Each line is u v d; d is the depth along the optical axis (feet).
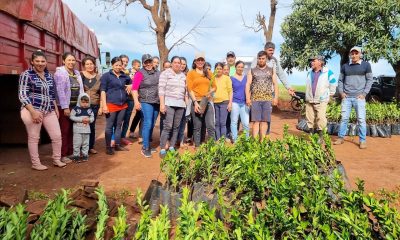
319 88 24.81
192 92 22.45
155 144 26.78
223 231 8.25
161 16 53.72
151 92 22.40
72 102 20.68
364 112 25.59
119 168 19.70
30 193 15.19
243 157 13.01
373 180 17.48
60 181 17.28
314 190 11.19
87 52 38.93
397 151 24.98
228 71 25.70
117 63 22.25
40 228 8.16
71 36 30.19
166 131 22.04
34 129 18.72
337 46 42.45
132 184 16.74
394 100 42.47
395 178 17.81
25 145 26.21
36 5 20.54
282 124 40.52
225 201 12.00
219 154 14.28
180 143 25.21
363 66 25.13
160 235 7.00
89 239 10.06
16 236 7.44
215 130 25.44
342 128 27.25
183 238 7.52
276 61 24.40
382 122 32.55
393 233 8.30
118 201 14.11
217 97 24.77
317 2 42.11
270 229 9.33
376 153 24.18
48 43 23.91
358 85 25.61
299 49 46.98
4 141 25.12
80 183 16.89
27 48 19.97
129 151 24.04
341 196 10.58
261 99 22.62
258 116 22.85
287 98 71.41
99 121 42.04
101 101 22.16
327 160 15.79
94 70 23.04
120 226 8.02
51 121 19.27
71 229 8.77
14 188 16.11
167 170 13.88
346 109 26.61
